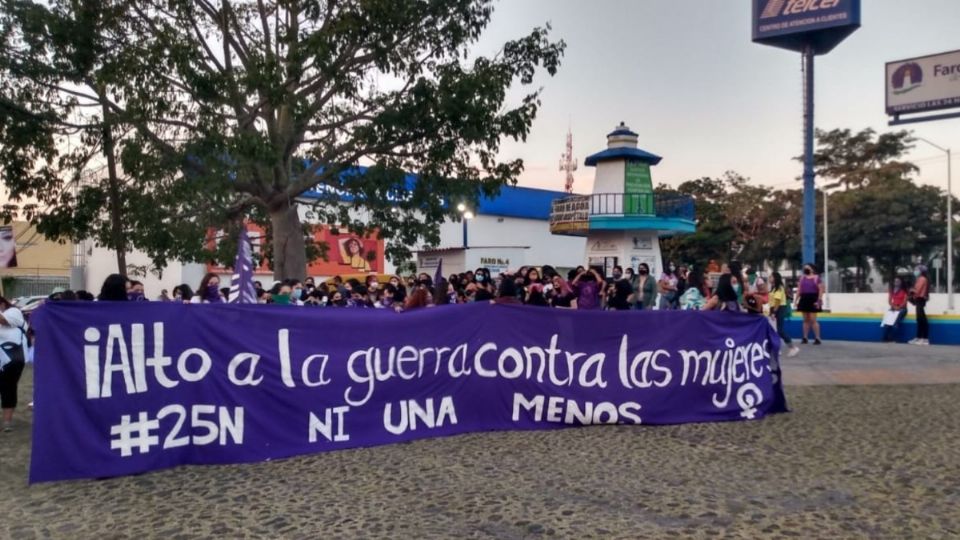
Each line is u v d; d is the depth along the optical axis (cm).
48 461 587
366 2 1195
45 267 4294
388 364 736
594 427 813
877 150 5034
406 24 1270
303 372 694
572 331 816
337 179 1433
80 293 1006
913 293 1677
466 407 779
